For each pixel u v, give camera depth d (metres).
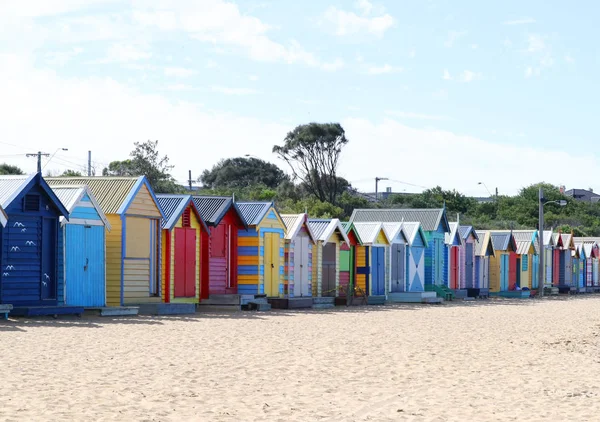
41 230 25.72
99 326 23.38
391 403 13.56
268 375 15.94
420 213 50.78
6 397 12.57
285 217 39.16
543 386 15.84
